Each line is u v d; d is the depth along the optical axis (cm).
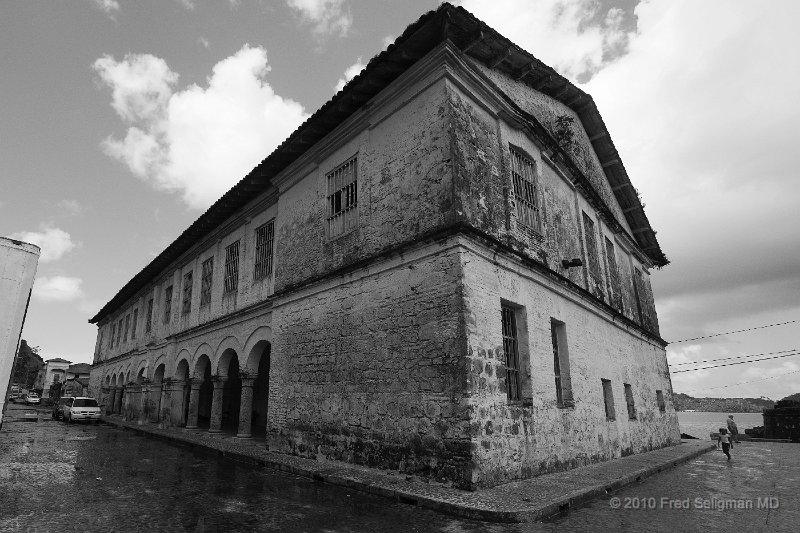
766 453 1612
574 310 1195
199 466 1029
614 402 1324
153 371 2114
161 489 781
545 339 1010
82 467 1006
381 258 937
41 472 936
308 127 1148
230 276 1620
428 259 850
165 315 2145
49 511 632
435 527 566
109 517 604
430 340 810
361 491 759
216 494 743
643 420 1547
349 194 1102
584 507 682
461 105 918
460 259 798
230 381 2211
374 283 955
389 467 835
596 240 1486
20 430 1975
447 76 902
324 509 647
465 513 610
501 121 1038
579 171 1350
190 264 1958
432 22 865
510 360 916
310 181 1241
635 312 1745
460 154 871
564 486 766
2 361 587
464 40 938
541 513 610
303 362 1112
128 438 1655
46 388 7569
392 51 921
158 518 600
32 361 9162
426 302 833
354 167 1107
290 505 670
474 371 761
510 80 1173
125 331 2762
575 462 1023
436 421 770
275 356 1222
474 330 784
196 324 1773
